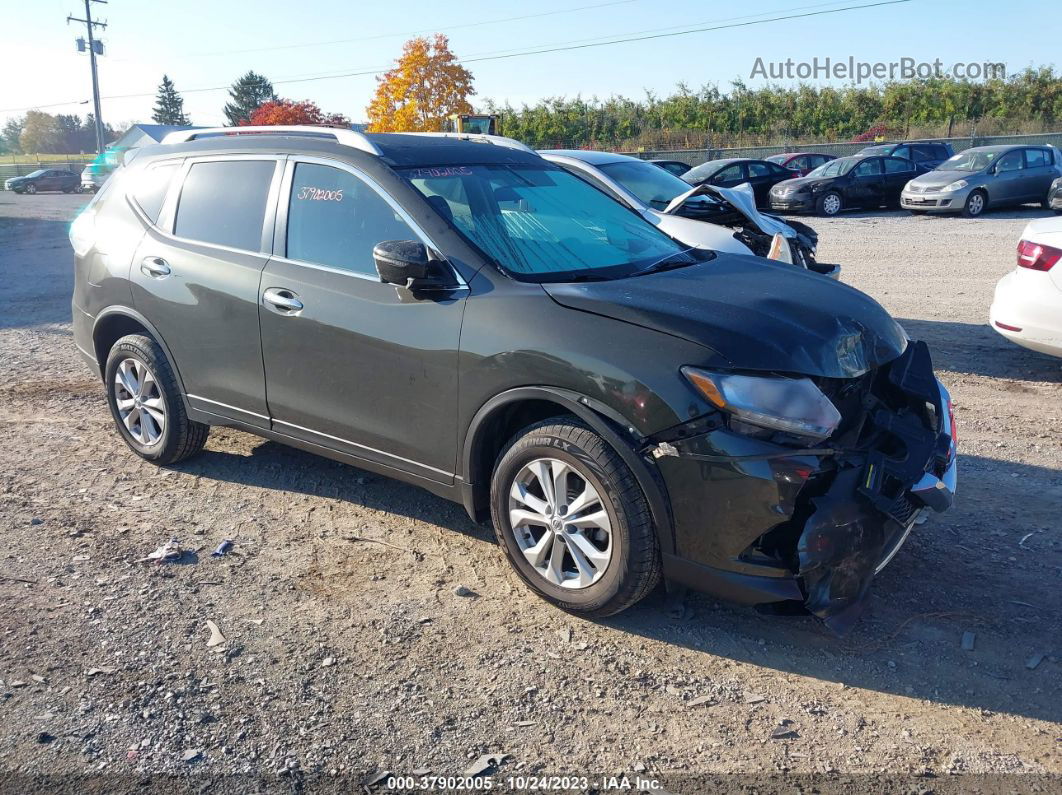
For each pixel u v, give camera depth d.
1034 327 6.34
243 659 3.24
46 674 3.14
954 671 3.16
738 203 7.36
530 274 3.69
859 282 11.25
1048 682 3.09
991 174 19.19
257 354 4.30
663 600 3.66
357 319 3.87
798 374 3.11
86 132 150.00
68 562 3.98
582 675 3.16
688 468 3.10
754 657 3.27
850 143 36.50
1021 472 4.91
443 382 3.64
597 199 4.65
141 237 4.84
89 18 56.28
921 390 3.56
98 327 5.10
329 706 2.98
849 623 3.19
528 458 3.47
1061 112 40.03
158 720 2.90
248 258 4.34
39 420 6.03
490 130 20.12
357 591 3.74
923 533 4.19
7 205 35.34
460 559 4.02
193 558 4.03
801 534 3.04
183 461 5.17
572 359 3.27
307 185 4.22
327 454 4.21
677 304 3.37
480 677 3.15
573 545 3.44
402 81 45.91
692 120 45.88
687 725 2.90
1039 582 3.74
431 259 3.61
